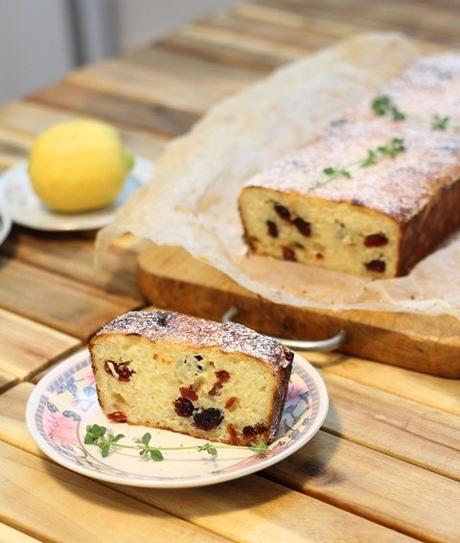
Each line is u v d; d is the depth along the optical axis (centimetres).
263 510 69
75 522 69
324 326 82
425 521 68
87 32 187
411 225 87
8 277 91
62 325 85
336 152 94
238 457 72
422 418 76
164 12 188
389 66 115
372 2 142
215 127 103
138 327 73
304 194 88
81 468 69
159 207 90
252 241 91
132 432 74
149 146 108
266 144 102
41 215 97
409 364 81
